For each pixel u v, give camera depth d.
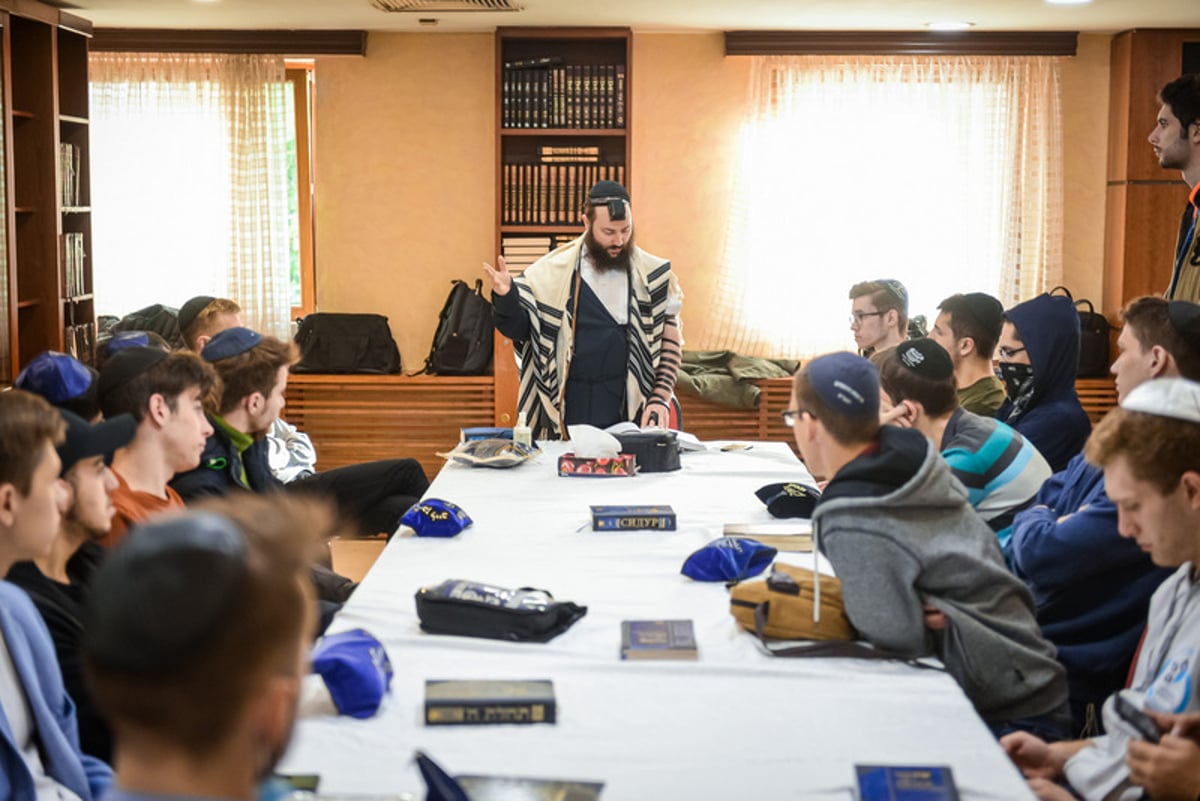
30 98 6.23
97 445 2.19
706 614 2.46
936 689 2.07
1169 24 6.75
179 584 0.84
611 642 2.29
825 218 7.19
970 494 3.06
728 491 3.70
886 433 2.31
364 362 7.20
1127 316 2.85
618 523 3.18
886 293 4.88
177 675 0.84
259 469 3.51
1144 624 2.62
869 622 2.18
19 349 6.33
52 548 2.20
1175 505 1.96
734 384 7.06
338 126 7.30
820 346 7.28
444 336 7.16
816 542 2.27
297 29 7.04
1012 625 2.23
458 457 4.13
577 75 6.96
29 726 1.91
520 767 1.78
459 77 7.25
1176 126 4.15
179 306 7.25
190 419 2.71
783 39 7.00
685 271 7.32
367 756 1.81
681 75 7.20
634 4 6.18
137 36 6.99
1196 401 1.96
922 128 7.12
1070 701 2.65
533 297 4.84
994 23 6.72
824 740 1.88
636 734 1.89
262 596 0.87
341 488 4.34
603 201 4.77
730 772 1.77
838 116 7.12
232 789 0.88
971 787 1.72
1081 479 2.86
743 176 7.22
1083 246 7.31
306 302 7.70
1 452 1.90
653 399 4.88
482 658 2.20
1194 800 1.81
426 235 7.37
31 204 6.28
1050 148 7.11
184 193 7.19
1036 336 3.62
